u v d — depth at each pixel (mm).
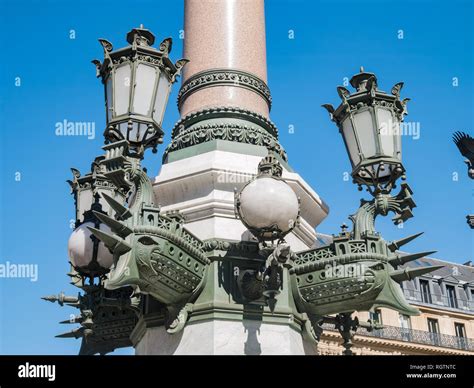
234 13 5875
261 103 5672
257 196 3967
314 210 5430
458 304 40750
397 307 4336
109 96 4195
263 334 4430
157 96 4168
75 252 4758
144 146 4078
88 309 4648
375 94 4527
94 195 4992
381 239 4426
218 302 4391
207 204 4855
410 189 4457
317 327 4957
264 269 3975
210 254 4484
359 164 4465
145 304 4703
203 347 4332
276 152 5391
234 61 5703
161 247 3955
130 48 4152
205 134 5301
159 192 5109
